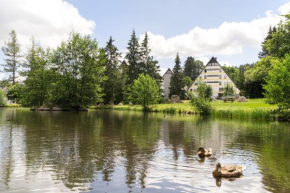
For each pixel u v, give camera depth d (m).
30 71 59.78
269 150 13.83
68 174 9.12
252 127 24.91
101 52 58.03
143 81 58.78
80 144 14.80
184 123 28.34
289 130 22.61
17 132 19.41
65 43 56.44
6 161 10.82
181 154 12.57
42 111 50.62
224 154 12.79
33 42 66.50
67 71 56.38
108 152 12.76
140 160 11.23
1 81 83.56
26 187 7.86
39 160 11.02
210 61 107.56
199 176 9.10
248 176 9.22
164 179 8.72
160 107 55.12
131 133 19.77
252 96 84.06
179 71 101.56
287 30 50.88
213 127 24.58
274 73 33.94
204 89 43.88
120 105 78.00
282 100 32.97
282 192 7.73
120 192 7.52
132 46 91.19
